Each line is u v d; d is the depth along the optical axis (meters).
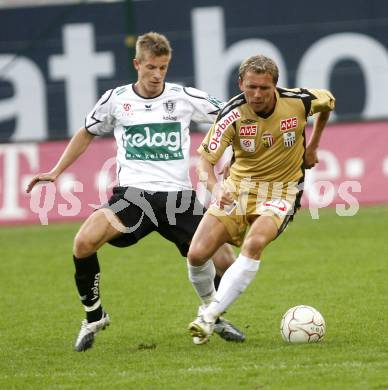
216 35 68.75
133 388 22.11
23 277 43.22
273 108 26.02
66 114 70.06
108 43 69.50
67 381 23.23
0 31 70.12
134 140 28.16
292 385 21.58
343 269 40.81
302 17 68.19
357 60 68.12
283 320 26.97
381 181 61.72
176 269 43.34
